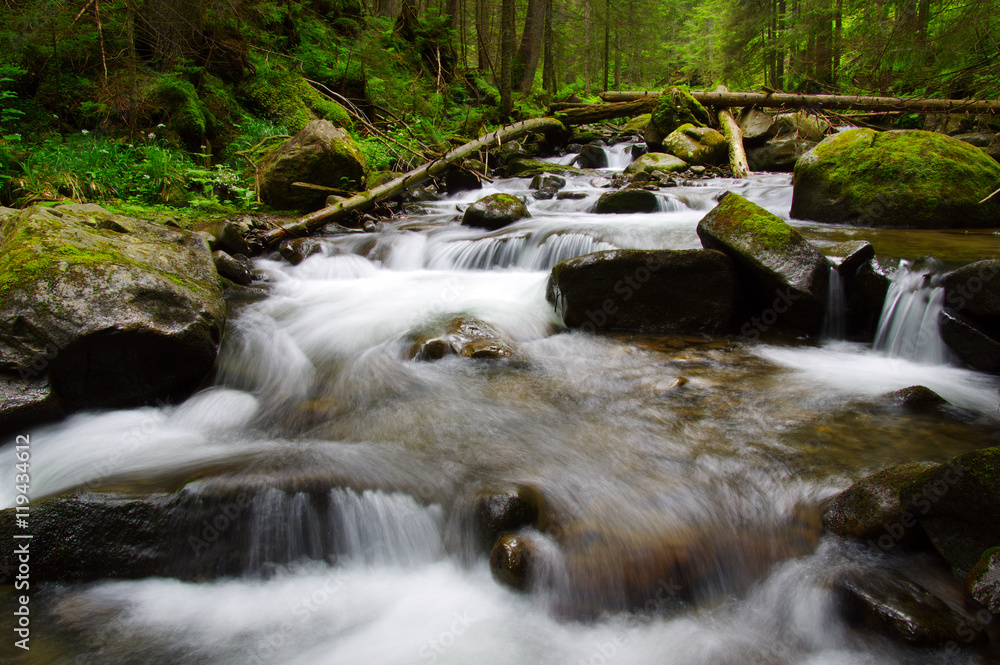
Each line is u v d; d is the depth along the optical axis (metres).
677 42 48.38
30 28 9.06
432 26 19.89
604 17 32.28
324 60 14.69
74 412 4.04
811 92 18.34
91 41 9.87
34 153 8.30
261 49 13.30
